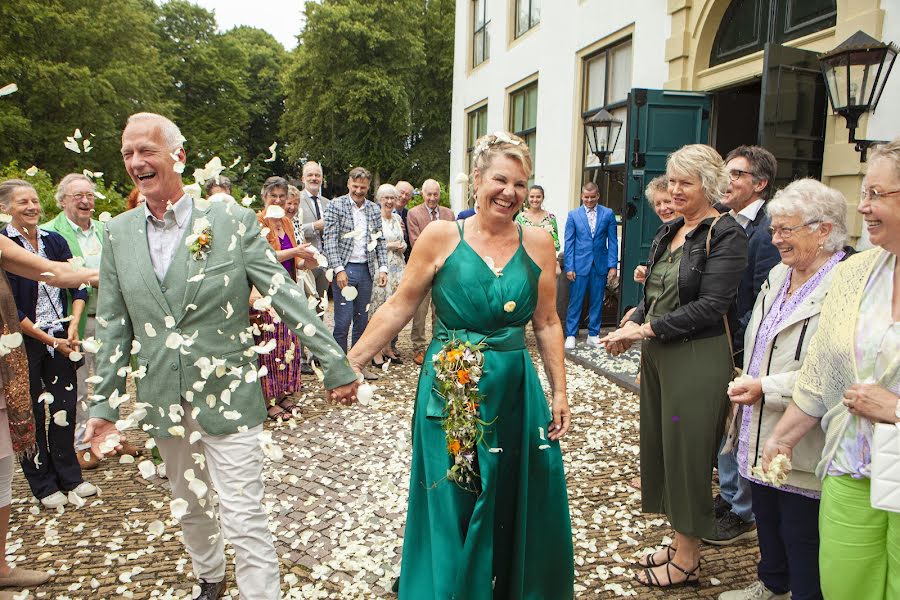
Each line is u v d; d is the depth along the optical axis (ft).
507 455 6.52
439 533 6.15
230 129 104.99
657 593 8.02
